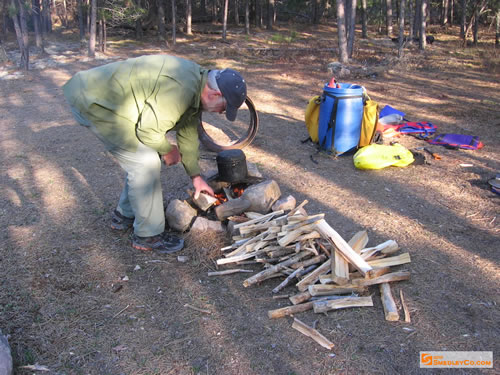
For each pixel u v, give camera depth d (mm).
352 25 14859
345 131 5336
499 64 13352
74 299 2752
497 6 23109
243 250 3133
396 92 9508
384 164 4945
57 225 3682
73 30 26234
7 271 3014
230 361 2277
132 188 3047
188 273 3041
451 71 12586
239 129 6695
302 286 2748
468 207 4066
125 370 2227
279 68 13000
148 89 2664
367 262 2994
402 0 14539
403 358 2271
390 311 2549
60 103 8586
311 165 5199
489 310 2625
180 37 22328
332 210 4008
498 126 6734
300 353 2322
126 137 2842
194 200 3637
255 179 4051
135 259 3193
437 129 6586
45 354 2311
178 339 2434
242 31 25141
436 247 3354
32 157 5449
